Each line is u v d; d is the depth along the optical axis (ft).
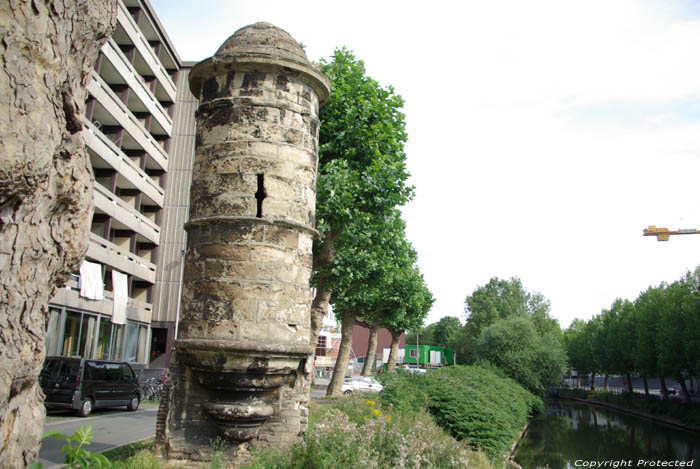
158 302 114.93
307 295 32.19
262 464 26.81
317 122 34.65
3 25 9.15
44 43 9.87
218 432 29.78
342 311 99.60
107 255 92.79
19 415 10.39
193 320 30.01
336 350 264.93
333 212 51.31
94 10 11.69
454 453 39.93
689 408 115.55
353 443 29.09
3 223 9.65
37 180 9.86
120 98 98.68
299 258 31.58
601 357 181.78
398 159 59.26
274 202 30.96
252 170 31.04
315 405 56.54
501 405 74.64
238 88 32.09
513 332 142.00
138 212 105.19
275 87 32.24
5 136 9.09
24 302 10.22
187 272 31.35
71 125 11.85
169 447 29.60
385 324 128.67
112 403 62.85
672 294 135.54
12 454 10.18
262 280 29.86
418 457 32.40
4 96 9.12
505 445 63.46
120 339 100.37
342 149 56.18
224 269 29.91
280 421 30.60
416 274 111.04
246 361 28.58
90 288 84.28
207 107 32.53
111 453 32.07
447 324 336.08
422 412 56.90
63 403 56.34
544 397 141.28
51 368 57.52
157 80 114.73
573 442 88.84
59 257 11.70
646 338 139.64
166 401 30.63
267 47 32.35
